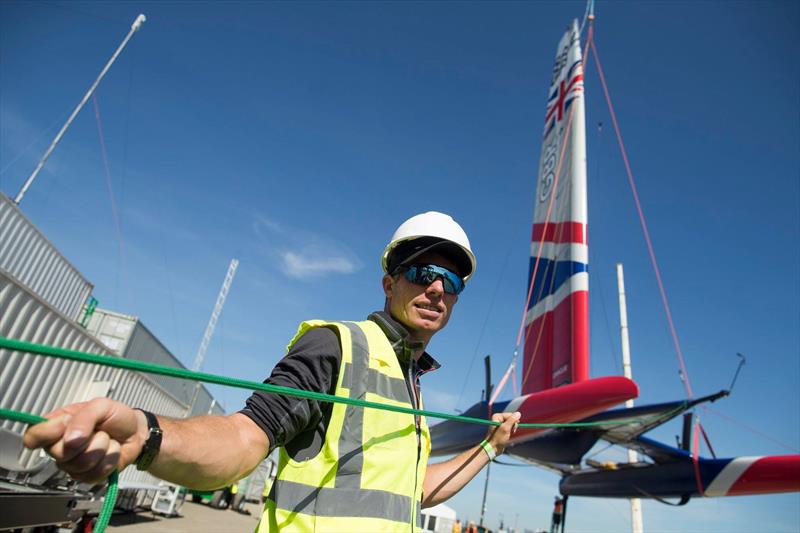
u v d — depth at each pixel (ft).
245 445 2.95
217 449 2.73
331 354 3.91
